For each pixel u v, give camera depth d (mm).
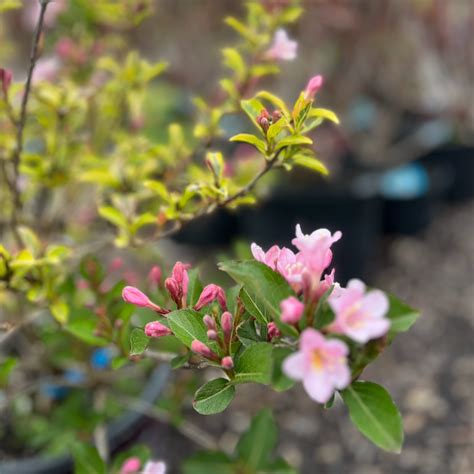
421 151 1315
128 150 621
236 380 346
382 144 1265
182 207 499
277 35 558
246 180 673
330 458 828
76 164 625
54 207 766
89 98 637
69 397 682
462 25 1325
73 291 569
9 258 477
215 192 474
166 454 818
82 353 654
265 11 592
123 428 668
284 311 314
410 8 1157
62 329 577
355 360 324
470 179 1390
